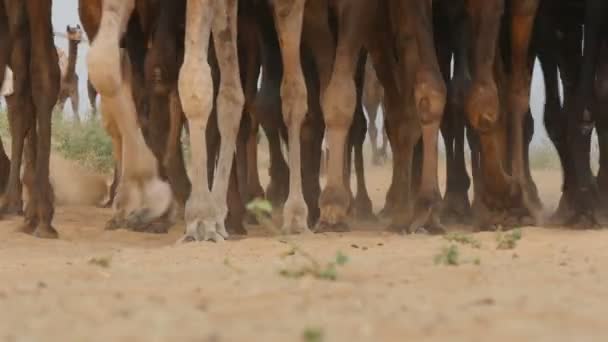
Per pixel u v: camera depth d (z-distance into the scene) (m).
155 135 14.08
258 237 12.57
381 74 15.33
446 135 17.00
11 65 15.02
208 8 11.02
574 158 14.15
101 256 10.18
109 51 10.26
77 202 21.33
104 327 5.09
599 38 14.01
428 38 13.05
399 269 8.14
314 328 4.64
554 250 10.12
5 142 27.56
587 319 5.21
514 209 13.97
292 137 12.92
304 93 12.91
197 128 11.22
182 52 14.81
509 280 7.25
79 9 13.52
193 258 9.93
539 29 15.80
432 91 12.86
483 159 13.42
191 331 4.87
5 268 9.20
